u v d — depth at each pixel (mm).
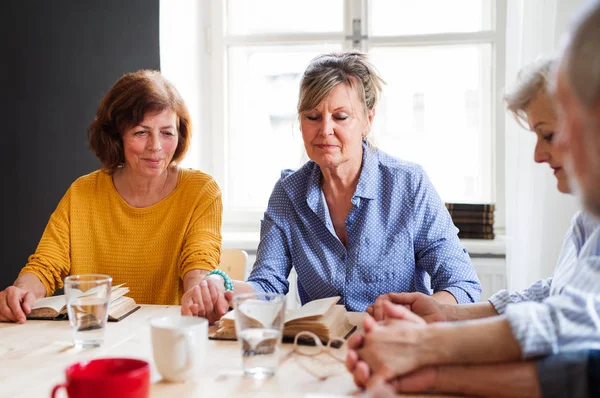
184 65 3016
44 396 982
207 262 1836
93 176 2045
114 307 1502
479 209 2918
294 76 3234
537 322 968
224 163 3262
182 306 1475
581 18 685
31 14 2859
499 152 3080
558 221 2689
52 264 1886
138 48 2822
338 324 1312
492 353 968
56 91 2867
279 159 3270
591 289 1005
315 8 3211
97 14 2834
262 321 1077
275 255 1852
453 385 963
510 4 2734
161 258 1960
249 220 3250
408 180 1819
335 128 1729
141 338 1322
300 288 1880
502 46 3059
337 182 1815
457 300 1680
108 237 1977
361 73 1772
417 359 974
